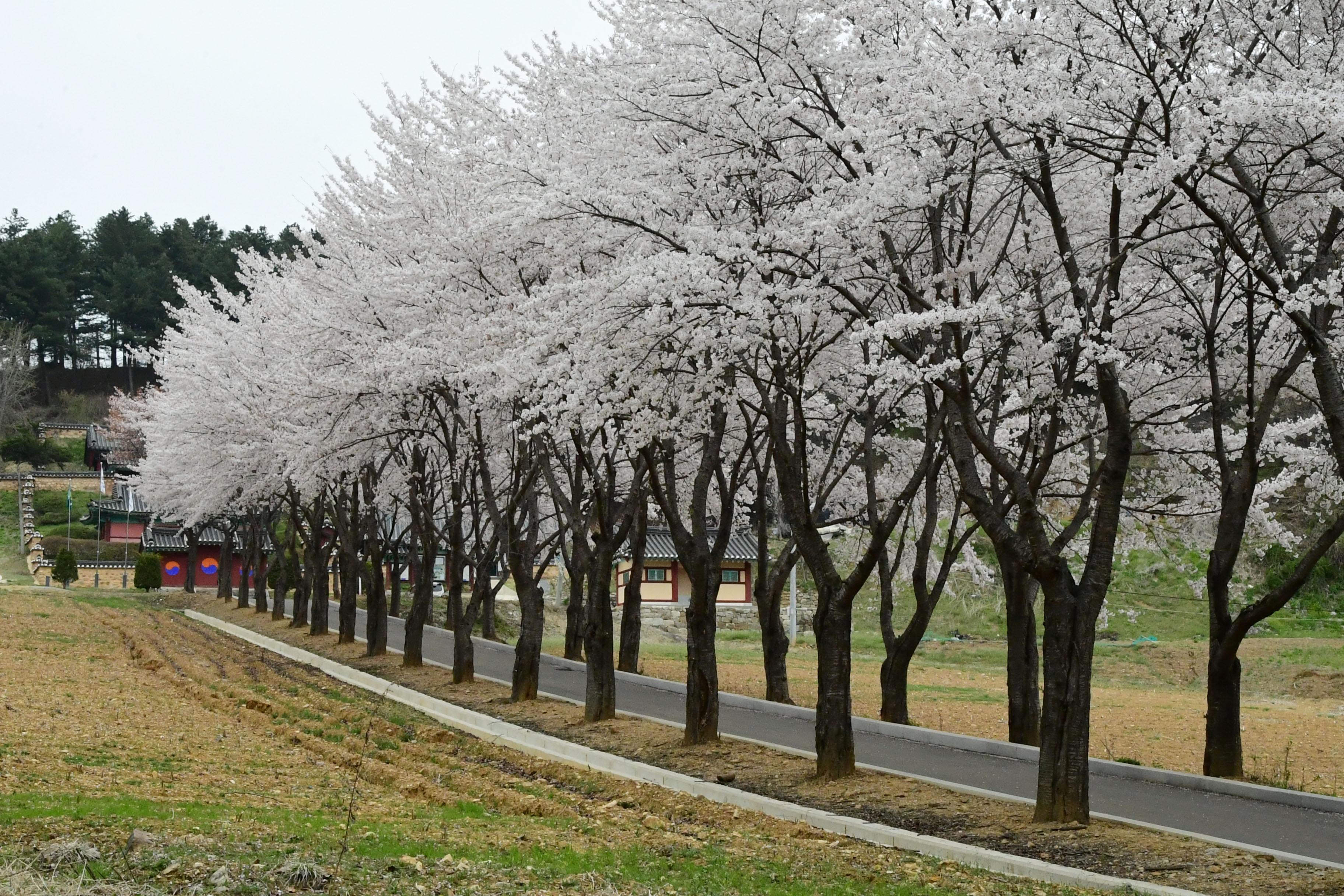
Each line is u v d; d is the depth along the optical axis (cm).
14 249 9644
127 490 7600
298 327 2472
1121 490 1239
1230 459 1912
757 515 2584
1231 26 1258
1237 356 1834
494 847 984
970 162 1362
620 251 1647
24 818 900
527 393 1792
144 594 6069
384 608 3117
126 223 10006
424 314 2203
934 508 2048
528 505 2533
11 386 9419
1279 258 1253
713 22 1391
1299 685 3228
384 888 802
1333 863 1052
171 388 3972
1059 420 1677
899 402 2106
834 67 1416
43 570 6819
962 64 1248
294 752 1598
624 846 1057
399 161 2272
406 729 1877
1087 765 1238
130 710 1862
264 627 4225
